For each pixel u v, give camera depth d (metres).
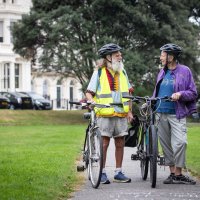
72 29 58.81
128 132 14.66
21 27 61.91
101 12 59.28
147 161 14.47
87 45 58.56
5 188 12.77
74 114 66.81
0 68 96.19
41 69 65.56
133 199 11.79
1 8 97.19
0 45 96.25
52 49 60.75
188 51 60.25
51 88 108.19
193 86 14.20
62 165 17.62
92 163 13.82
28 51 64.75
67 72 62.56
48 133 36.72
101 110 14.34
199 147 25.05
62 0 61.81
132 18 58.88
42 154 21.41
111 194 12.50
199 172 16.34
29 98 75.00
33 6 63.47
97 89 14.64
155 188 13.40
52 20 60.22
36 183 13.59
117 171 14.57
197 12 76.50
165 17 61.50
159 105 14.03
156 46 61.81
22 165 17.48
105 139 14.53
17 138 31.58
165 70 14.57
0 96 74.88
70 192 12.84
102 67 14.70
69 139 30.73
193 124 56.56
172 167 14.41
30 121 58.81
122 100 14.48
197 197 12.04
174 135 14.11
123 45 60.31
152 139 13.41
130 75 56.22
